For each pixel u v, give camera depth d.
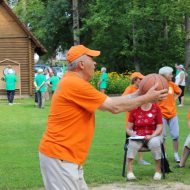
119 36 39.41
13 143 12.79
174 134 10.16
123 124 16.44
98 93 5.00
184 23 37.12
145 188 8.04
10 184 8.27
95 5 38.69
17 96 30.91
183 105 22.89
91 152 11.21
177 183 8.34
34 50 32.03
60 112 5.02
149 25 38.31
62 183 5.01
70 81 5.03
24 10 48.31
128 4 36.44
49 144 5.04
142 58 38.88
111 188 8.05
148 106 8.82
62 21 42.38
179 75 22.44
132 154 8.57
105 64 41.16
